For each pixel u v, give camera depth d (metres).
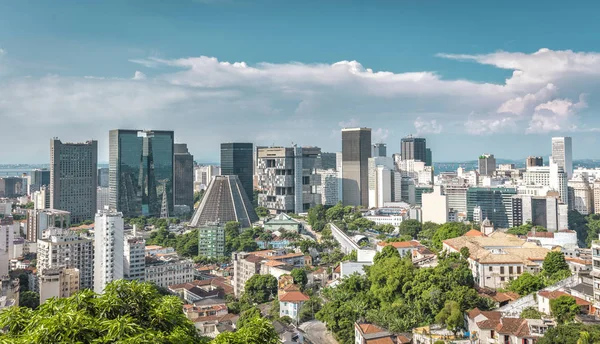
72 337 91.19
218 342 104.56
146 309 110.88
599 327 184.38
